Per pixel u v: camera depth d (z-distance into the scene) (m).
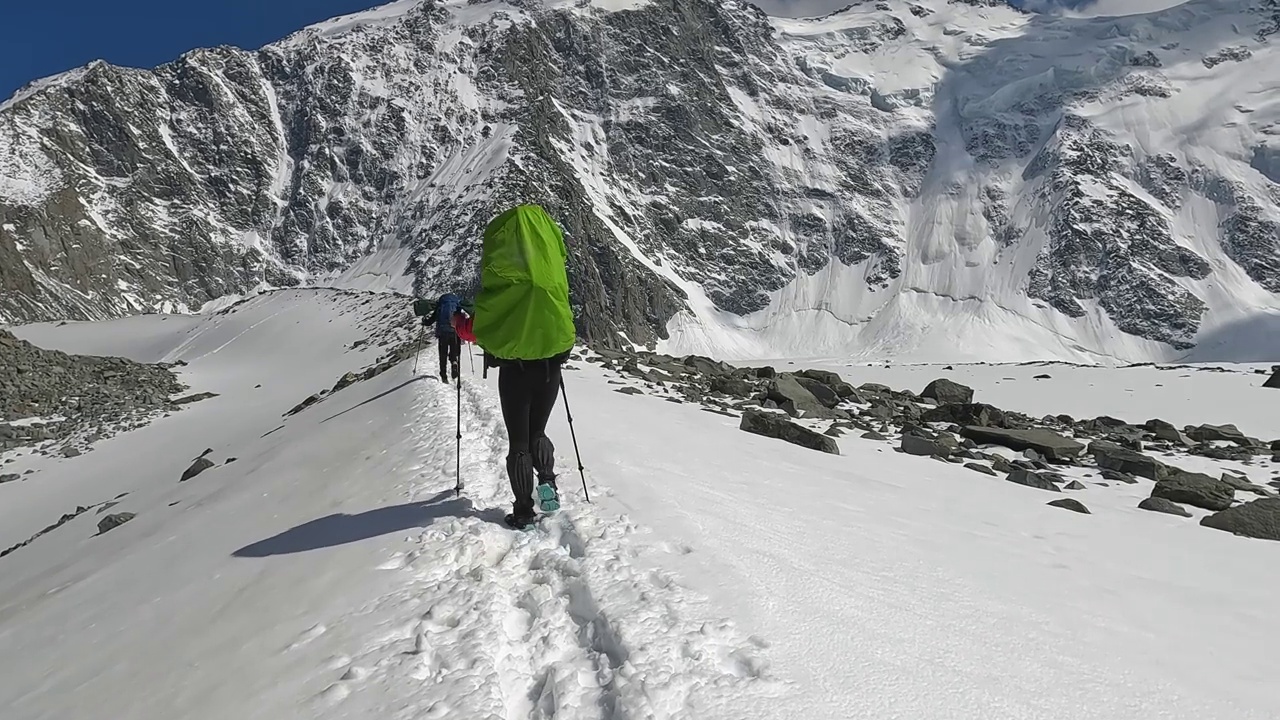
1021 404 42.69
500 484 7.26
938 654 3.96
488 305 5.62
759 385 25.12
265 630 4.38
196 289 196.62
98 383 49.94
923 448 16.36
